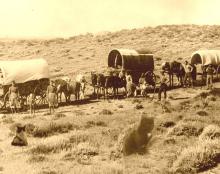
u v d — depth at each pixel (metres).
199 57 45.25
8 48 87.12
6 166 17.25
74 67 61.31
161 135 21.77
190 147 17.47
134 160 16.91
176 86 42.62
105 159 18.02
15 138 21.05
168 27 94.38
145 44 77.56
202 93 36.00
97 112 31.34
